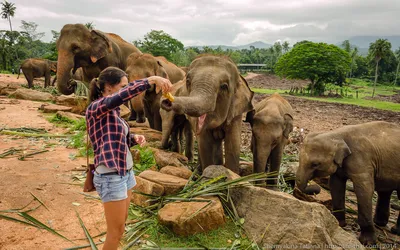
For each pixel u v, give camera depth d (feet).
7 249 12.88
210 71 17.78
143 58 32.40
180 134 31.68
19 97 51.85
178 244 13.70
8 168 20.85
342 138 18.04
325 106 102.47
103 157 10.24
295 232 13.80
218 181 16.88
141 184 16.75
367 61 351.05
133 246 13.44
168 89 10.36
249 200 15.71
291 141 39.37
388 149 18.06
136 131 30.25
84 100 42.96
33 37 274.98
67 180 19.69
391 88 277.23
